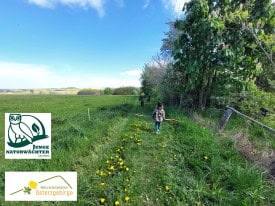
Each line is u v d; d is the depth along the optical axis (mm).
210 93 12836
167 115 11586
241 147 6188
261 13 9812
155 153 6172
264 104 9852
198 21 10430
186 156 5789
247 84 10648
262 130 7910
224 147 6324
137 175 4844
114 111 14938
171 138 7484
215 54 10641
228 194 4074
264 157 5430
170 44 16266
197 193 4113
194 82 11758
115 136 7895
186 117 10539
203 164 5219
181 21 11531
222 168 4895
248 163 5281
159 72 17609
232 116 10398
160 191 4215
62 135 7590
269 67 11539
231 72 11164
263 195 4016
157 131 8297
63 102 32969
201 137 7035
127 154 5992
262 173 4707
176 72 14586
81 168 5211
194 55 11180
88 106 25125
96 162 5461
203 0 9977
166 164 5426
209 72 11922
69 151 6078
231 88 11438
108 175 4809
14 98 45562
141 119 11531
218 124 8906
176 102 15555
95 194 4113
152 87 23047
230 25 10062
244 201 3809
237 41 9992
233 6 10453
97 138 7406
